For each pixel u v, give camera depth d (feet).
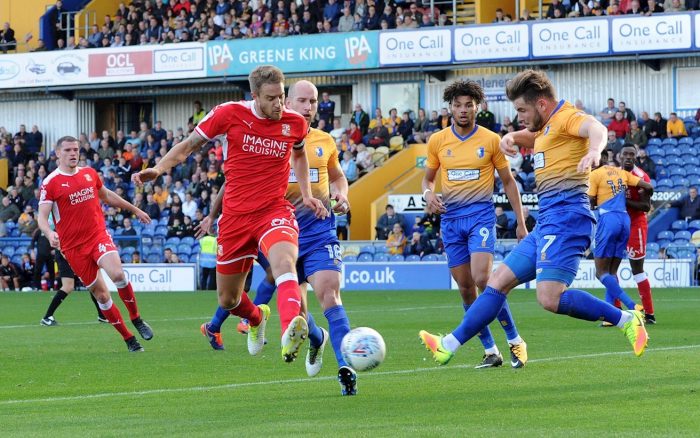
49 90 157.99
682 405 32.04
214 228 130.62
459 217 44.91
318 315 76.89
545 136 37.19
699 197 118.32
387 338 57.67
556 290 36.55
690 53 129.70
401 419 30.32
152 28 155.84
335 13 147.43
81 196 54.34
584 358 45.32
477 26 136.36
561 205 36.81
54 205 54.19
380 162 137.59
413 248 120.16
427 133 138.41
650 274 109.60
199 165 141.79
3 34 171.12
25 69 158.61
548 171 37.11
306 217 38.47
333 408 32.81
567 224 36.60
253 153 35.47
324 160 43.52
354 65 142.31
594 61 132.77
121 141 152.35
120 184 143.13
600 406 32.07
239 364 47.03
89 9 168.35
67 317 81.05
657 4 131.34
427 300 94.12
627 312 36.45
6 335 64.34
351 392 35.40
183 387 39.55
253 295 105.81
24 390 39.93
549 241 36.60
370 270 118.01
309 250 38.27
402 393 35.78
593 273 109.29
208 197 134.21
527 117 37.42
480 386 37.09
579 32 132.16
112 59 153.89
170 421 30.99
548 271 36.60
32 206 142.92
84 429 29.73
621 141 124.06
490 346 43.24
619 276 109.81
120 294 53.62
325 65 143.64
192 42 149.79
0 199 147.84
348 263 118.83
